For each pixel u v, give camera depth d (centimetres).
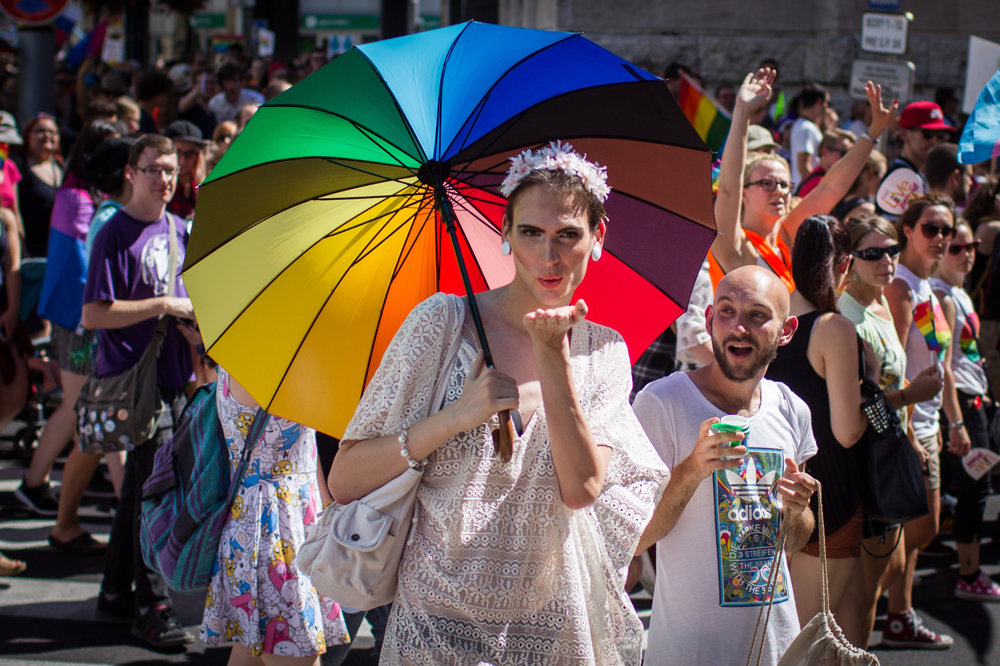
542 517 234
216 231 270
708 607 289
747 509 294
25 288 806
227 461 342
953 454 571
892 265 455
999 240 689
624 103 274
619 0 1439
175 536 340
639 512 247
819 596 371
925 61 1462
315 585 245
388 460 233
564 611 238
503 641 236
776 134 1155
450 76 277
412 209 283
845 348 372
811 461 374
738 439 271
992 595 576
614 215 281
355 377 287
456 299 240
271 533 335
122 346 499
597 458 227
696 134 272
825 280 380
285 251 276
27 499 654
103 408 498
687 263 284
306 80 272
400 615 241
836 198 535
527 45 275
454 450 232
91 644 481
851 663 265
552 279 227
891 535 425
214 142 796
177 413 518
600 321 291
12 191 816
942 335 548
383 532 235
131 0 2414
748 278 300
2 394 582
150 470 503
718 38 1448
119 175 574
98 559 591
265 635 331
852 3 1418
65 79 1483
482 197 283
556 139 277
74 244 640
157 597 482
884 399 378
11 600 529
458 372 235
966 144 429
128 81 1252
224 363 278
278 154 271
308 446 347
